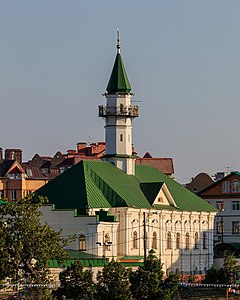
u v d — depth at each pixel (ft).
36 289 576.61
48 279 574.97
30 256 562.66
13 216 597.11
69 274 624.59
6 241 563.07
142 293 624.18
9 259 562.25
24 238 563.89
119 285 615.16
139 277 626.64
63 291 620.90
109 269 620.90
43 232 567.18
